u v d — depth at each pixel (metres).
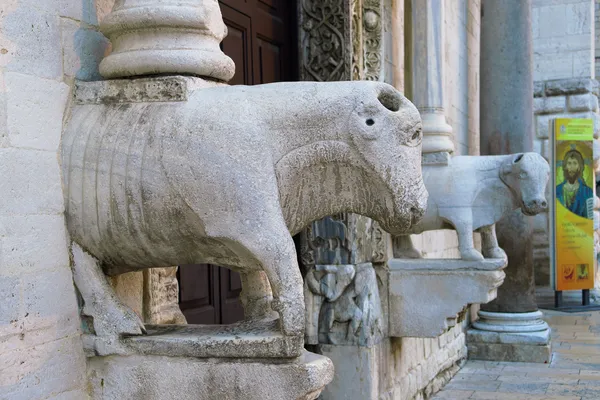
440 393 5.80
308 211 2.29
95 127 2.22
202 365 2.15
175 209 2.11
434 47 5.16
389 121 2.18
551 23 11.77
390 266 4.78
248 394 2.10
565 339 7.93
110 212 2.17
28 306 2.10
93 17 2.42
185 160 2.08
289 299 2.05
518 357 6.89
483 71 7.09
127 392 2.24
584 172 9.80
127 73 2.25
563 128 9.80
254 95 2.17
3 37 2.06
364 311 4.41
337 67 4.35
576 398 5.54
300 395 2.05
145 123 2.15
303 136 2.16
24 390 2.08
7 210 2.05
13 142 2.08
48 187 2.17
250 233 2.05
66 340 2.21
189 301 3.62
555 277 9.88
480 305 7.36
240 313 4.09
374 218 2.32
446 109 6.77
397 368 4.95
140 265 2.30
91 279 2.25
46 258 2.16
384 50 4.79
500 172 4.61
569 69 11.70
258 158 2.09
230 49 3.94
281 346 2.06
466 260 4.64
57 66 2.24
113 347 2.23
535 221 11.79
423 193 2.23
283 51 4.51
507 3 6.96
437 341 6.02
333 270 4.43
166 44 2.22
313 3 4.41
